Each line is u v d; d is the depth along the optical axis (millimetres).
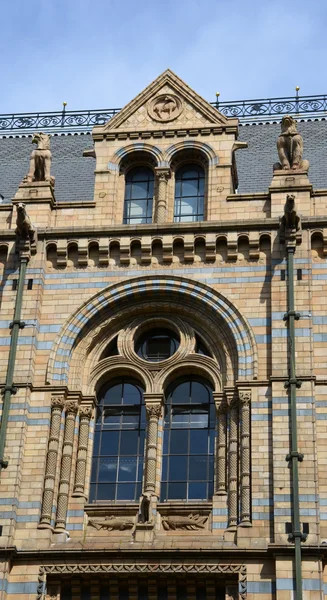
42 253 45062
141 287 44250
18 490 40688
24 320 43781
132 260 44875
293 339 42062
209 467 41812
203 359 43281
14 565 39469
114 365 43625
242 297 43562
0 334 43656
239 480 40500
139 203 47094
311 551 38375
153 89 48344
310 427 40531
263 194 45562
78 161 53812
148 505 40344
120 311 44344
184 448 42281
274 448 40312
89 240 45188
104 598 39156
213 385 43031
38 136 47656
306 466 39875
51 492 40781
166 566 38812
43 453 41469
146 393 42875
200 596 38844
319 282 43500
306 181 45281
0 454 40969
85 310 44125
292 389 41094
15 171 53969
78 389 42906
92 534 40531
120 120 47906
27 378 42562
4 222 46219
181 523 40344
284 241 44156
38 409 42281
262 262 44156
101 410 43344
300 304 42906
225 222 44719
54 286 44625
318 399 41281
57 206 46375
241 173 51219
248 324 42938
